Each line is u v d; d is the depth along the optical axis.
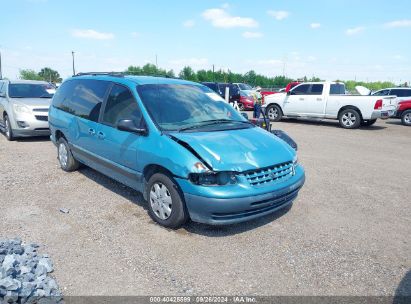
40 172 6.53
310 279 3.36
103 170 5.40
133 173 4.62
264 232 4.29
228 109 5.40
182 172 3.86
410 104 16.11
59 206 4.91
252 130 4.76
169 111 4.67
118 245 3.86
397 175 7.09
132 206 4.96
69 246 3.81
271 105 16.81
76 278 3.24
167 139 4.15
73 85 6.40
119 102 5.03
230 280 3.30
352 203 5.39
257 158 3.99
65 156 6.52
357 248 3.98
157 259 3.61
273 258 3.71
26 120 9.15
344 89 16.06
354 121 14.38
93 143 5.39
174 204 4.07
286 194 4.21
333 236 4.25
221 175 3.76
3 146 8.87
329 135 12.51
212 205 3.72
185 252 3.76
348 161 8.29
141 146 4.39
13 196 5.25
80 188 5.68
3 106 9.81
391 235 4.33
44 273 3.23
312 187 6.15
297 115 16.00
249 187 3.82
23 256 3.36
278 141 4.58
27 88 10.41
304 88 15.70
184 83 5.49
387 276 3.44
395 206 5.31
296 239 4.14
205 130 4.46
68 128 6.07
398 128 15.12
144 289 3.12
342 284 3.30
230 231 4.27
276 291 3.17
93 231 4.17
